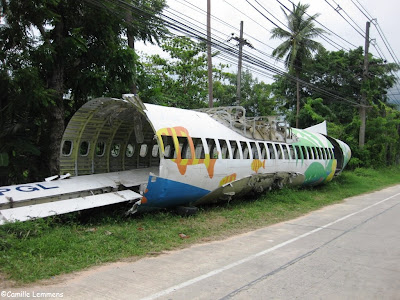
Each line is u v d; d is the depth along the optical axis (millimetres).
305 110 35781
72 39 11812
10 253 5906
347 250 7586
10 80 10430
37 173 12750
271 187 14734
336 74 39875
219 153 11109
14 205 8039
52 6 11867
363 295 5047
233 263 6418
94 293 4793
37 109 12016
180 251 7188
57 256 6172
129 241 7371
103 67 13555
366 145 36031
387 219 11695
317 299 4859
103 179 10297
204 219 10156
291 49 33906
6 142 11750
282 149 14758
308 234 9164
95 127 11109
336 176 22281
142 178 10859
